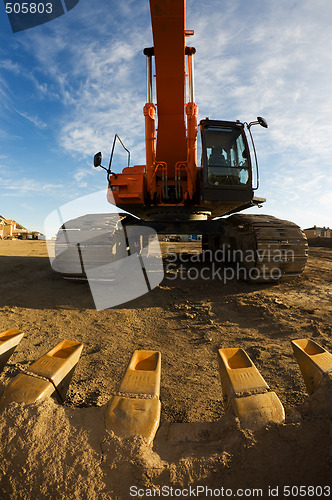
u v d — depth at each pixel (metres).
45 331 4.47
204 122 7.10
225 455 1.05
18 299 6.07
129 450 1.02
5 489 0.97
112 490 0.94
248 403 1.17
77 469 0.98
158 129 7.55
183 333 4.47
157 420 1.14
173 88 6.95
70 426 1.12
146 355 1.47
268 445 1.06
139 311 5.52
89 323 4.88
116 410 1.15
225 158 7.38
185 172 7.88
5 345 1.48
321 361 1.33
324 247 19.81
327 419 1.12
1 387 1.33
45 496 0.94
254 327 4.64
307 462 1.02
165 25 5.98
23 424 1.10
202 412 2.57
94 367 3.37
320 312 5.14
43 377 1.29
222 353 1.48
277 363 3.41
